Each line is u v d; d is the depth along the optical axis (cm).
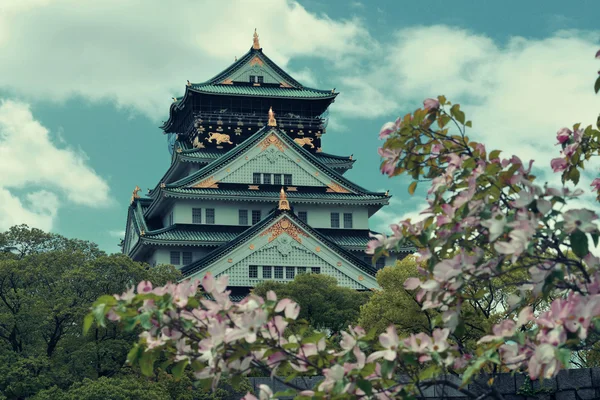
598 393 2153
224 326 1098
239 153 11088
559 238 1088
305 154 11269
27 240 6419
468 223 1188
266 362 1175
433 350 1096
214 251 9644
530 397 2166
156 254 10531
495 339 1091
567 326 1008
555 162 1422
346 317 7438
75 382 4838
